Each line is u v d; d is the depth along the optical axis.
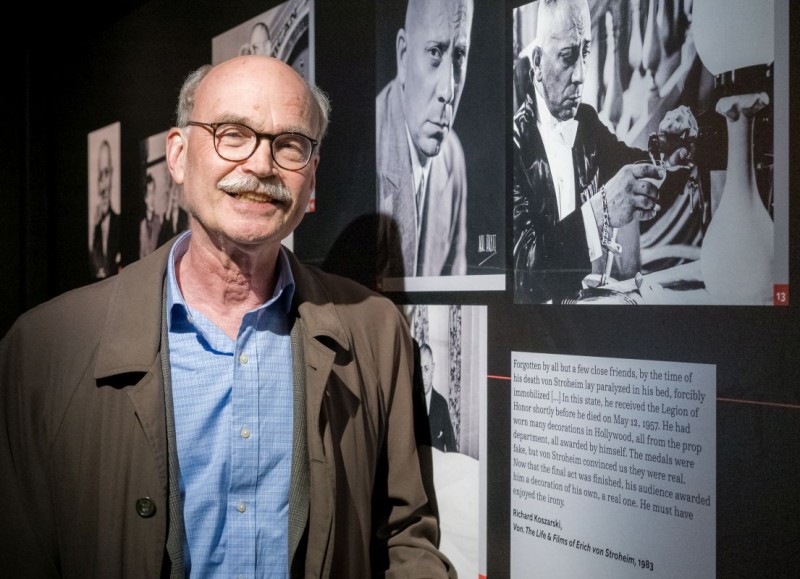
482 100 1.13
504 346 1.12
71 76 2.19
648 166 0.92
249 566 0.96
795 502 0.80
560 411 1.04
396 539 1.11
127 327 0.95
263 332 1.05
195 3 1.73
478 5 1.14
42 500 0.95
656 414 0.92
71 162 2.21
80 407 0.93
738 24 0.83
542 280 1.06
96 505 0.91
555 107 1.03
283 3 1.50
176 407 0.98
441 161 1.20
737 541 0.85
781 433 0.81
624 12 0.94
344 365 1.04
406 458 1.12
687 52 0.88
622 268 0.95
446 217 1.20
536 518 1.07
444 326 1.21
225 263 1.02
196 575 0.95
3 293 2.19
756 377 0.83
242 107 0.95
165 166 1.81
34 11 2.24
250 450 0.99
